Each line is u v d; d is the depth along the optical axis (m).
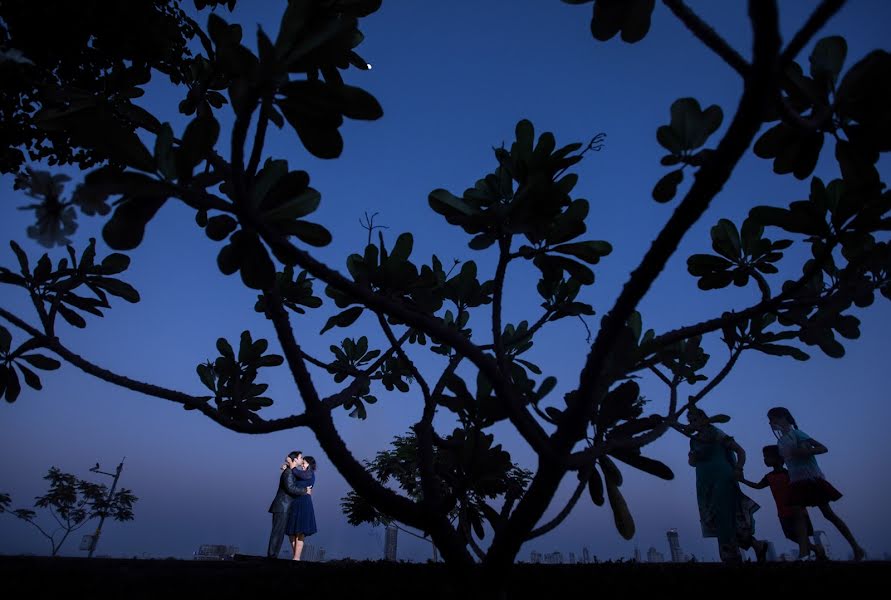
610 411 2.03
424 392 2.62
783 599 2.40
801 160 1.85
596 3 1.64
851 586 2.51
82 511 22.38
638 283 1.41
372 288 2.77
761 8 1.02
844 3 1.05
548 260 2.32
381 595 2.35
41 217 1.49
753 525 5.73
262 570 3.01
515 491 2.41
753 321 2.73
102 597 2.04
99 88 3.94
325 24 1.49
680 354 2.82
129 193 1.46
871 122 1.68
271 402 3.10
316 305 3.48
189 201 1.50
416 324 1.67
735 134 1.17
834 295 2.48
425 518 1.97
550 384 2.06
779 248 2.59
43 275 2.66
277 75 1.41
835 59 1.71
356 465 2.00
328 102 1.53
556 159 2.14
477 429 2.29
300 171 1.66
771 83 1.11
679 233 1.32
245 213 1.51
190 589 2.26
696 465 6.21
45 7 3.37
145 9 3.65
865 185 1.85
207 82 3.03
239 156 1.45
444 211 2.23
